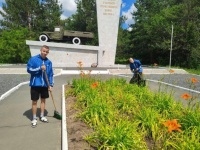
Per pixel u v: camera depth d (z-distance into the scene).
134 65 9.89
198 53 29.12
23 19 48.62
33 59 5.65
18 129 5.62
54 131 5.47
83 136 4.78
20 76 15.57
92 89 7.78
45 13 48.78
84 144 4.46
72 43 27.69
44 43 24.75
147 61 40.69
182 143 4.14
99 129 4.78
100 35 25.48
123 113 6.19
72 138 4.74
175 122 3.18
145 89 8.35
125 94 7.35
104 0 25.14
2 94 9.60
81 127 5.32
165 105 6.22
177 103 6.57
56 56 25.00
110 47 25.73
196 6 30.95
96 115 5.44
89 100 6.77
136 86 8.75
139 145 4.27
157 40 33.44
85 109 6.24
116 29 25.64
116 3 25.28
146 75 17.23
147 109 5.64
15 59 35.28
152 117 5.22
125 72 19.12
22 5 47.19
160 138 4.70
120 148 4.06
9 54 34.19
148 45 35.03
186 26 30.17
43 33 26.94
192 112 5.39
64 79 14.37
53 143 4.84
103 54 25.66
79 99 7.26
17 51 34.53
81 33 27.27
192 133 4.42
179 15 31.52
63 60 25.14
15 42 34.16
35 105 5.88
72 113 6.39
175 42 30.89
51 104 7.89
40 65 5.66
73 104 7.29
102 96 7.18
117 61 43.19
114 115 5.72
